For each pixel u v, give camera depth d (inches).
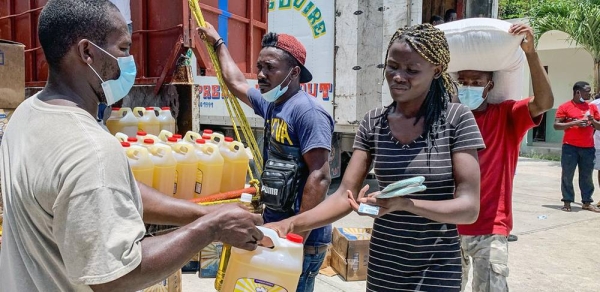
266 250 68.9
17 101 90.2
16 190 47.0
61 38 50.1
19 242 48.4
